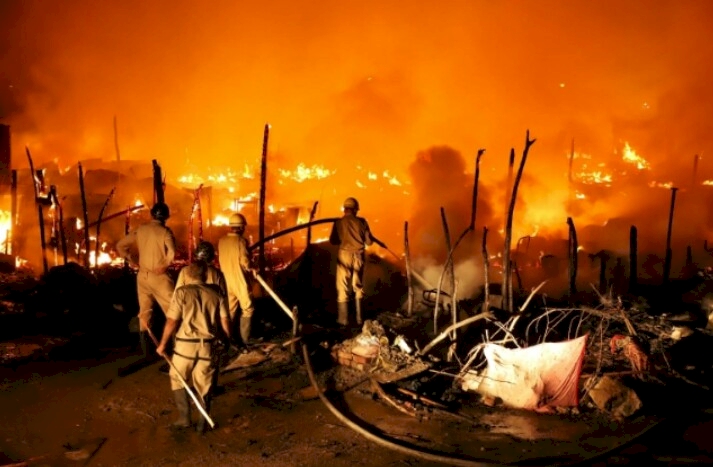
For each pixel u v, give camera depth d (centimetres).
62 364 826
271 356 817
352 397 708
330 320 1006
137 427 637
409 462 561
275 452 584
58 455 577
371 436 604
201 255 646
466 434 619
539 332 921
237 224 851
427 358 789
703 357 822
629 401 660
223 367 795
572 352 683
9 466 553
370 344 796
